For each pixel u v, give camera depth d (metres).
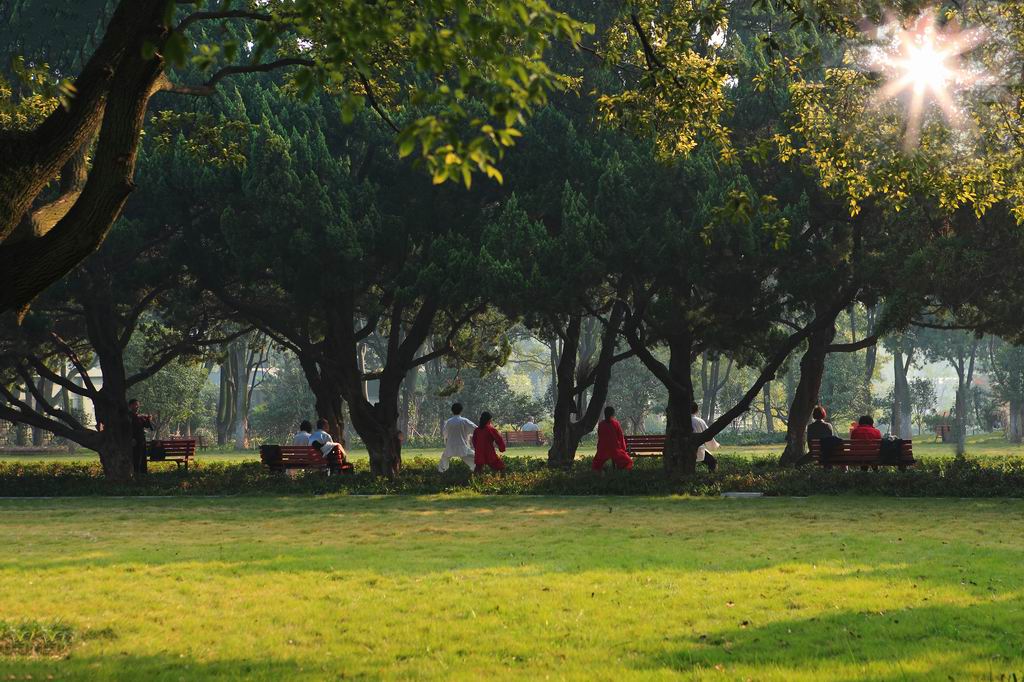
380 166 26.02
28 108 13.94
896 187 16.09
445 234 25.73
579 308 23.81
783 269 23.28
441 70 7.38
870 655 6.96
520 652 7.35
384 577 10.74
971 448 52.22
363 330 26.73
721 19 13.90
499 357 31.73
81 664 7.18
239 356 69.56
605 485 22.45
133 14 8.39
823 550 12.41
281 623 8.53
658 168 23.16
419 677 6.67
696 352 26.86
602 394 30.33
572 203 22.95
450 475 25.22
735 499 20.52
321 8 7.31
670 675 6.50
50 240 8.16
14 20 25.58
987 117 16.05
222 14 10.40
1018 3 15.58
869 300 24.94
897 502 19.20
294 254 23.88
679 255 22.33
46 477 26.09
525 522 16.58
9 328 25.23
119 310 29.08
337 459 26.38
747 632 7.79
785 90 23.84
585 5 27.03
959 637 7.44
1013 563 11.02
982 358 78.00
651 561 11.63
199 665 7.12
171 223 25.28
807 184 23.83
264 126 23.75
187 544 14.10
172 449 30.38
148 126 26.42
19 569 11.68
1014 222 21.42
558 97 27.62
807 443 27.89
